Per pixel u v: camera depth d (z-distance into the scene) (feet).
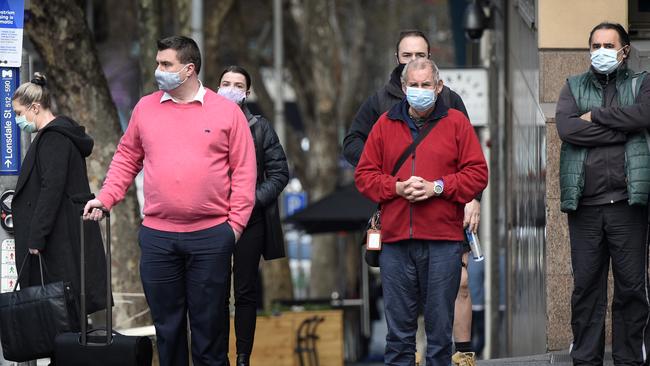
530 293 90.38
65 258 69.10
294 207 253.24
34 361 74.08
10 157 75.36
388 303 59.26
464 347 67.97
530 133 90.68
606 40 63.16
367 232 60.18
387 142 58.85
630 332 64.13
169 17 171.12
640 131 62.59
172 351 60.75
